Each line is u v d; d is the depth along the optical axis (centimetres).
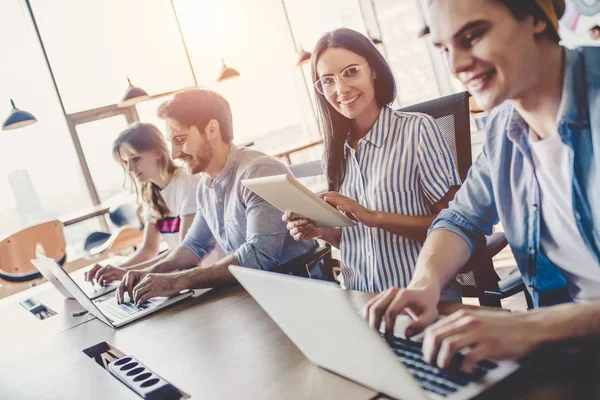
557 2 105
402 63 649
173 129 193
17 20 545
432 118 155
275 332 115
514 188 118
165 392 99
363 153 164
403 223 151
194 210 251
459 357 78
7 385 132
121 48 600
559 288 118
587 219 107
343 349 76
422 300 96
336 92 158
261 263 174
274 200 147
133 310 165
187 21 648
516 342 74
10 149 541
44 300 231
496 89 117
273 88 705
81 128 573
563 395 65
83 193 575
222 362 107
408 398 71
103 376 118
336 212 131
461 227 123
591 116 103
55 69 560
